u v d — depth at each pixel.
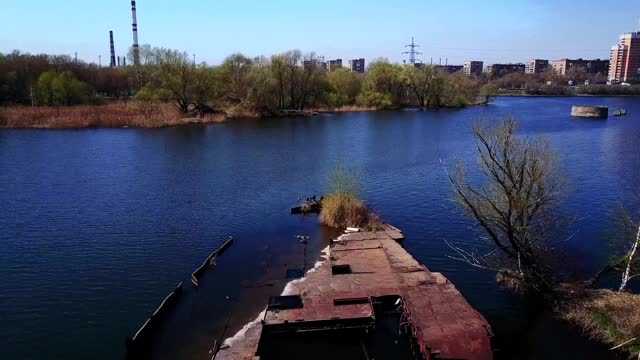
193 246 32.16
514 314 23.50
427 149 66.56
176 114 99.88
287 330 21.64
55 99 108.75
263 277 27.50
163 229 35.19
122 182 48.12
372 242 31.44
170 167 55.00
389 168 54.31
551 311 23.72
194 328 22.36
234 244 32.53
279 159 59.75
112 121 89.69
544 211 28.45
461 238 33.31
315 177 50.09
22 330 22.45
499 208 25.42
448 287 24.42
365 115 116.19
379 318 22.94
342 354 20.64
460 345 19.64
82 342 21.62
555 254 29.08
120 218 37.44
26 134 79.00
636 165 54.19
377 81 139.25
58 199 42.25
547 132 82.12
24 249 31.44
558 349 20.84
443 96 140.88
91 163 56.88
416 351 20.69
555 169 35.28
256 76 112.19
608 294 23.66
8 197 42.72
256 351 19.83
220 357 19.50
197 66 106.62
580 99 187.62
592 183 46.34
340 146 69.56
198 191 45.00
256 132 84.50
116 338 21.92
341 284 25.20
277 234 34.41
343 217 36.25
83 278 27.50
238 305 24.36
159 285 26.73
